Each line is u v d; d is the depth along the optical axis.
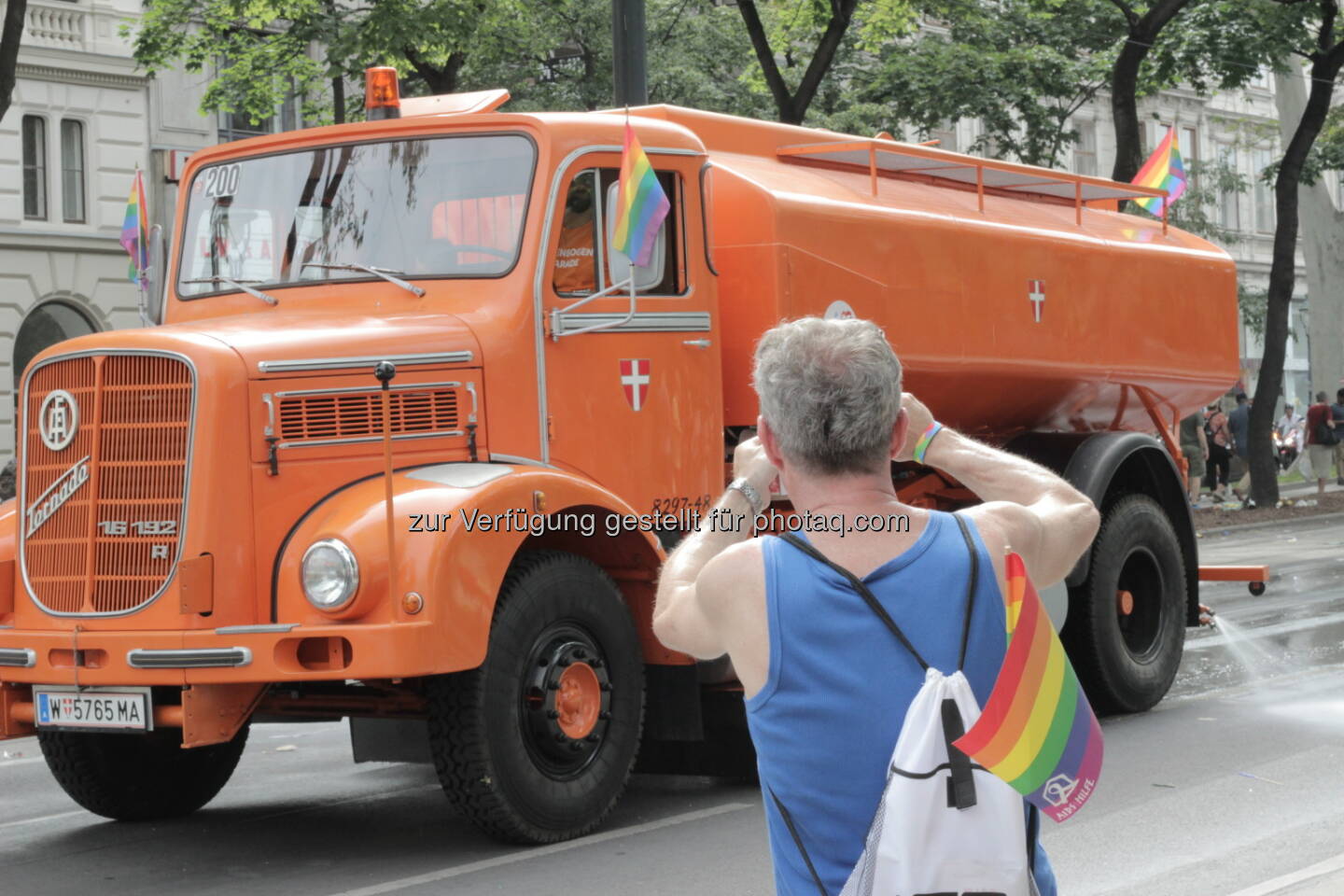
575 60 28.06
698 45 28.38
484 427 6.65
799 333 2.65
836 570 2.49
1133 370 10.23
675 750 7.88
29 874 6.29
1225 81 24.72
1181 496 10.02
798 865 2.46
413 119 7.26
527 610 6.38
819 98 29.22
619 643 6.76
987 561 2.53
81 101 25.88
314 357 6.27
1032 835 2.52
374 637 5.84
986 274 9.00
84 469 6.25
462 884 5.87
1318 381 36.72
